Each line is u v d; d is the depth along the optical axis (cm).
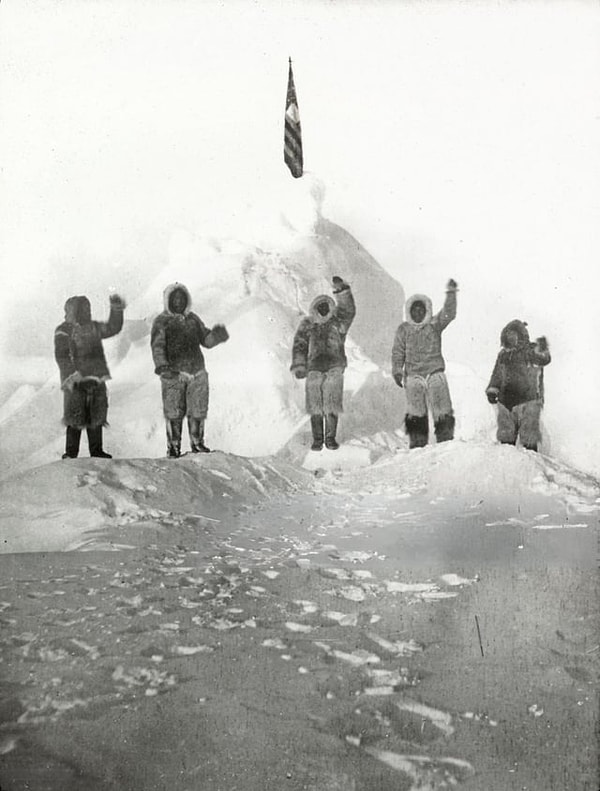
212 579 461
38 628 374
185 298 949
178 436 943
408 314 1005
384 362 1220
